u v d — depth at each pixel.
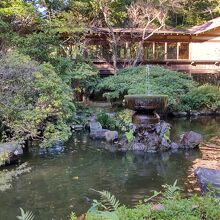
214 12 27.73
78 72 14.73
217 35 23.72
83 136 11.65
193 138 10.02
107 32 20.53
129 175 7.31
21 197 5.94
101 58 21.41
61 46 16.86
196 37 23.62
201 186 4.88
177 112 17.17
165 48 23.06
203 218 2.82
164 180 6.91
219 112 17.84
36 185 6.57
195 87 18.30
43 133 9.73
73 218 2.93
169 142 9.98
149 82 15.94
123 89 15.48
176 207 2.86
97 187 6.49
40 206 5.55
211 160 8.57
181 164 8.20
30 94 9.41
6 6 16.14
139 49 20.62
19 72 9.09
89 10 20.84
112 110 15.55
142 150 9.62
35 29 16.52
